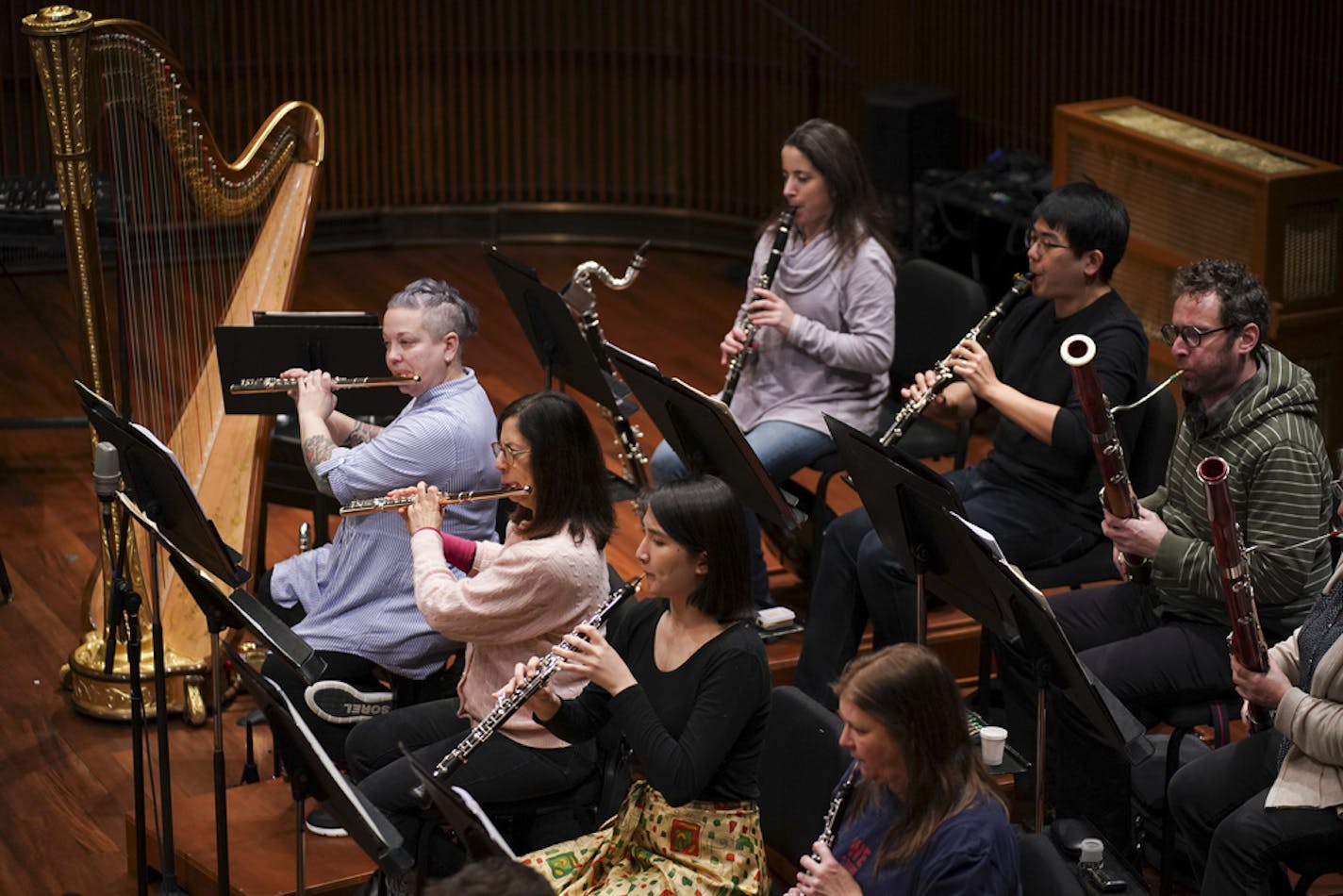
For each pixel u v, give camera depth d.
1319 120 13.06
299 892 6.63
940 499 6.79
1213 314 7.58
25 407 13.66
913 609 8.83
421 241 18.16
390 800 7.30
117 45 9.32
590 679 6.58
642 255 10.27
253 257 11.84
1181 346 7.68
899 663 5.66
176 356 12.13
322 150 12.33
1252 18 13.37
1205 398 7.82
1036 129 15.41
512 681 6.77
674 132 17.73
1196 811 7.24
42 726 9.56
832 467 9.88
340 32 17.55
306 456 8.56
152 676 9.54
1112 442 7.52
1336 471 10.36
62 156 8.86
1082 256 8.58
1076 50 14.88
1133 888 6.91
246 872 7.70
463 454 8.34
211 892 7.79
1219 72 13.74
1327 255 11.29
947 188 14.32
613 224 18.06
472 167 18.20
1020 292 8.77
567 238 18.12
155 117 10.39
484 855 5.52
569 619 7.24
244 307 11.42
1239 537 6.67
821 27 16.83
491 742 7.35
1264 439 7.62
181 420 10.95
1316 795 6.73
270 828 8.07
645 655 6.79
